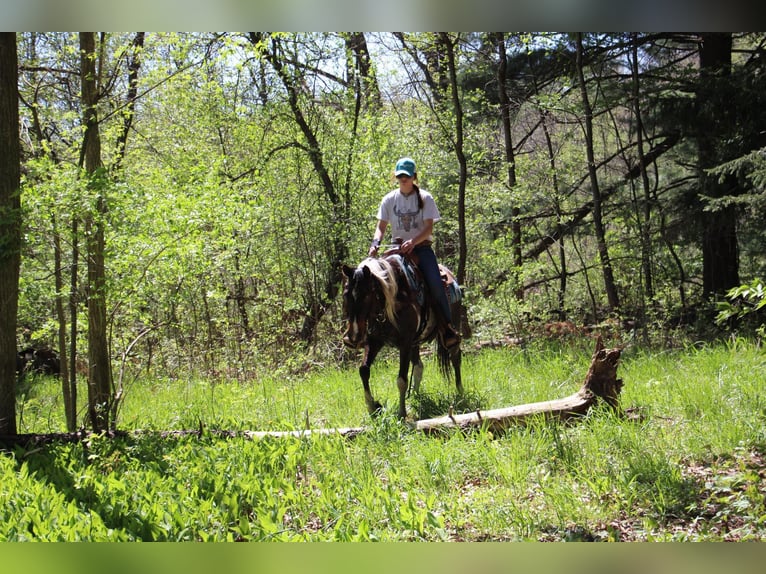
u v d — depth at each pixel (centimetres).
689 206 1617
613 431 651
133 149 1558
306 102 1603
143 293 947
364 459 631
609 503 528
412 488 573
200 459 643
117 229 830
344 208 1617
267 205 1491
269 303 1503
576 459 607
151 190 931
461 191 1360
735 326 1410
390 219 864
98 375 889
